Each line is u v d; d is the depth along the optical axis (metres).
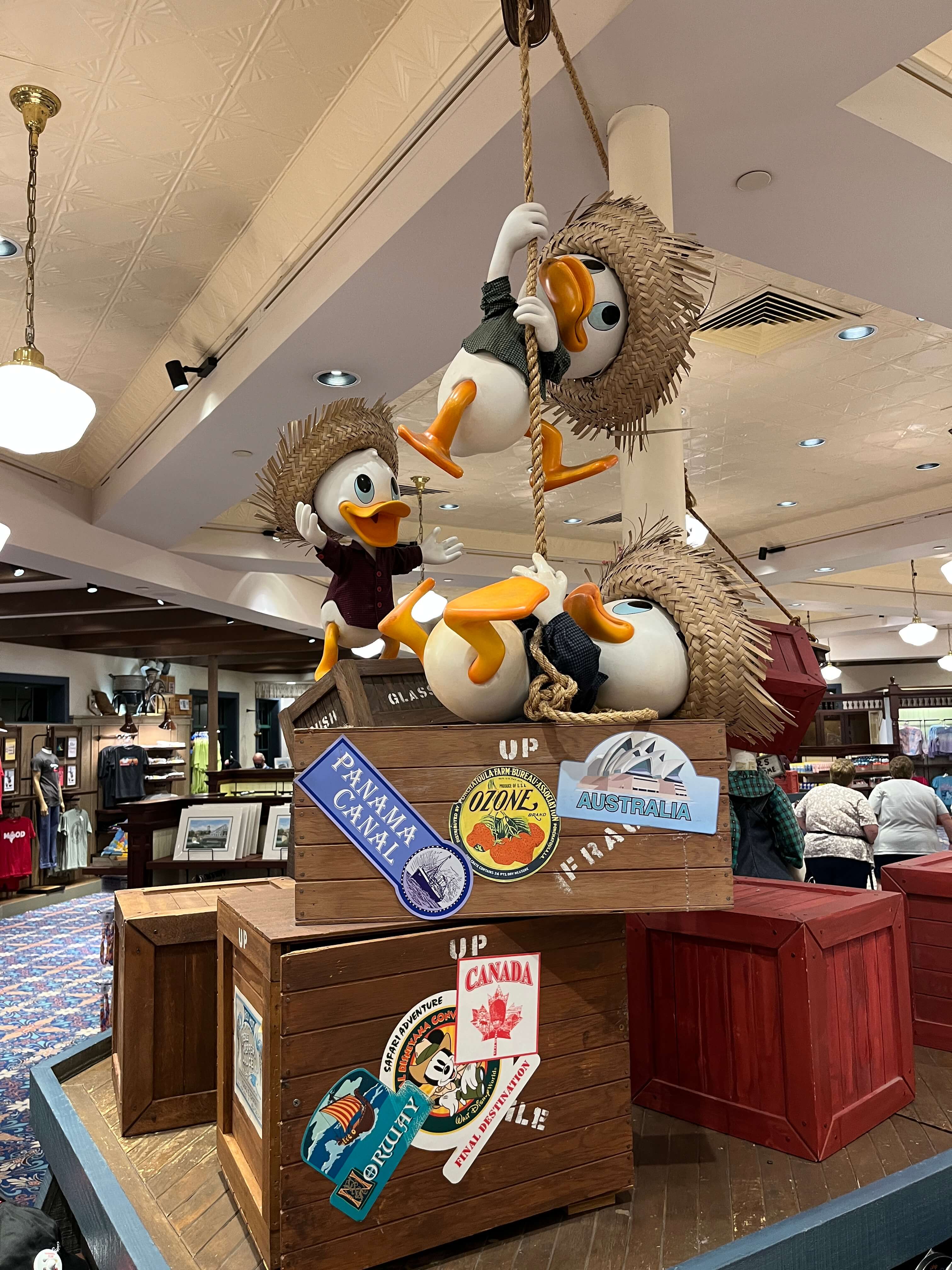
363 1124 1.19
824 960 1.53
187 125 3.12
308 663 16.38
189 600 8.35
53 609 9.09
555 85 2.31
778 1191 1.38
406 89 2.82
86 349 4.83
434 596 4.36
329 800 1.23
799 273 3.48
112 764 12.45
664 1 2.07
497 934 1.28
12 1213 1.95
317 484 1.73
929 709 13.12
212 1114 1.73
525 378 1.37
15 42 2.71
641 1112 1.69
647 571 1.38
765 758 3.29
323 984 1.18
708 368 5.39
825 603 11.84
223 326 4.31
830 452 7.05
